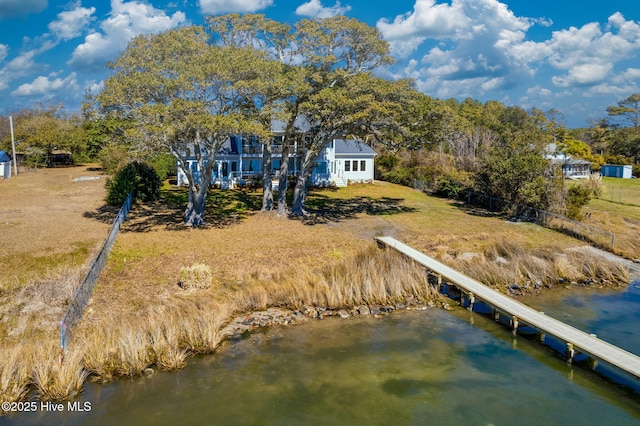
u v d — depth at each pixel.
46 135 56.06
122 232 24.08
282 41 28.80
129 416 10.38
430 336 14.79
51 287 15.62
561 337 13.61
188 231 25.06
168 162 43.16
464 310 16.95
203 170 26.38
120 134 24.02
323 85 28.42
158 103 21.75
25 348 12.12
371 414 10.67
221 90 22.86
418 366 12.91
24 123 66.56
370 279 17.48
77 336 12.88
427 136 29.06
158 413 10.52
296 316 15.83
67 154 63.25
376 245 23.27
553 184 29.48
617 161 66.19
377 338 14.55
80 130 61.41
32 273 17.25
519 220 30.38
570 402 11.34
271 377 12.14
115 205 30.92
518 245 23.48
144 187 32.84
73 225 24.89
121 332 12.84
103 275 17.56
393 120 27.59
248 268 19.28
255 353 13.38
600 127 89.62
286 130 29.86
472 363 13.15
